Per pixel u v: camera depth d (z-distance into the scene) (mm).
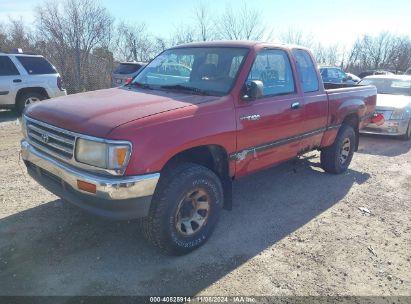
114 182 2883
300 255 3660
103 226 4008
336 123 5555
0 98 10312
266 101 4148
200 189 3502
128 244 3697
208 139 3441
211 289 3098
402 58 49000
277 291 3109
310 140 5113
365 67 47094
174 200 3264
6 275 3143
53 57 23438
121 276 3209
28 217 4141
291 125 4555
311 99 4887
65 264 3336
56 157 3273
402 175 6355
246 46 4180
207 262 3469
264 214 4559
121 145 2869
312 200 5062
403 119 8859
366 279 3322
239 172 4000
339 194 5320
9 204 4445
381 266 3533
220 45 4363
